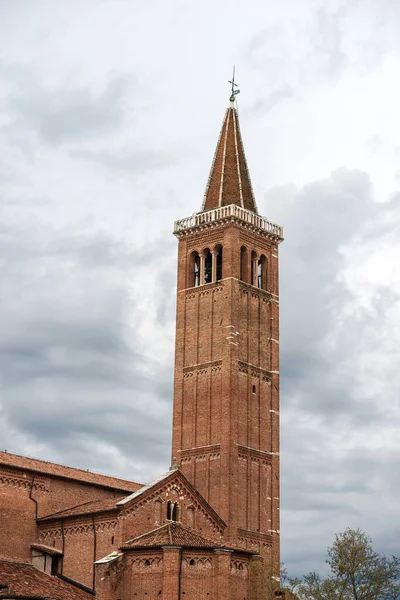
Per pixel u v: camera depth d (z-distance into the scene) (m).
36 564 104.62
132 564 95.38
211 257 123.44
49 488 110.38
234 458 114.06
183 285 124.19
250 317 121.44
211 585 93.88
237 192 126.25
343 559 96.38
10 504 105.94
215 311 120.12
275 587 99.75
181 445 118.38
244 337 119.94
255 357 120.69
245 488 114.94
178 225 126.56
